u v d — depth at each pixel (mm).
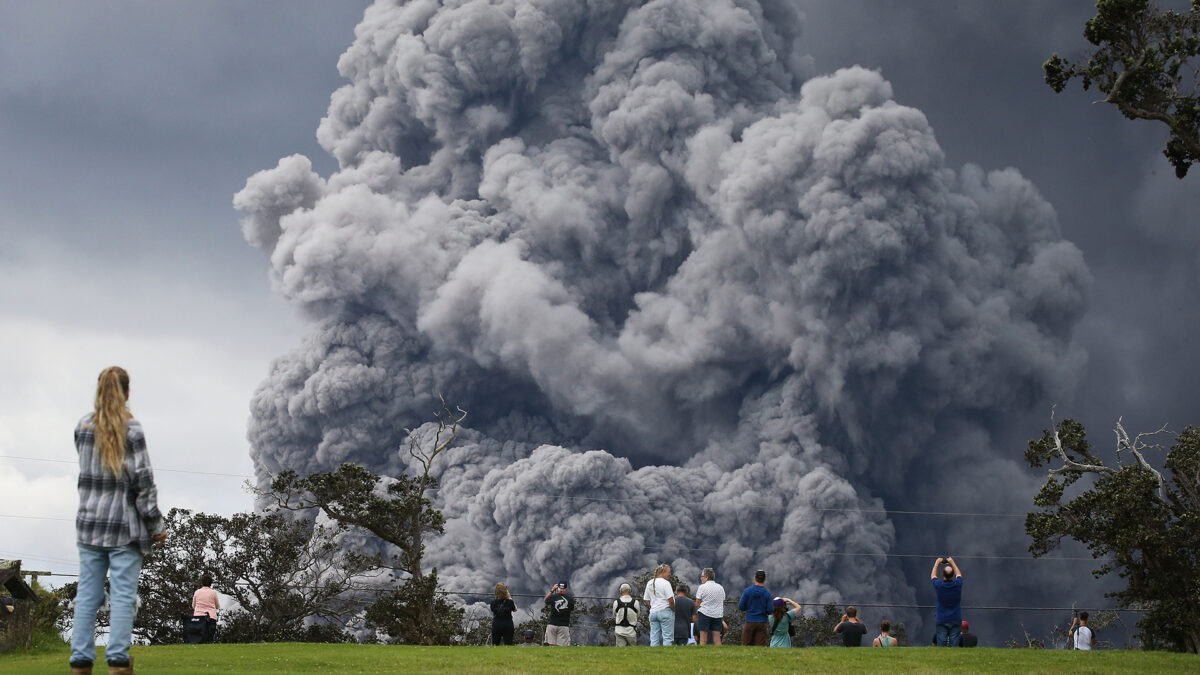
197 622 33094
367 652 23484
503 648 25641
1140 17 34781
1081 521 44438
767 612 27438
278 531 58031
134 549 10547
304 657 21125
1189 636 41625
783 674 19516
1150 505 42812
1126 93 35406
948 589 27547
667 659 21828
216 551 56688
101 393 10508
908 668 21016
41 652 23203
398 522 54719
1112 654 25766
